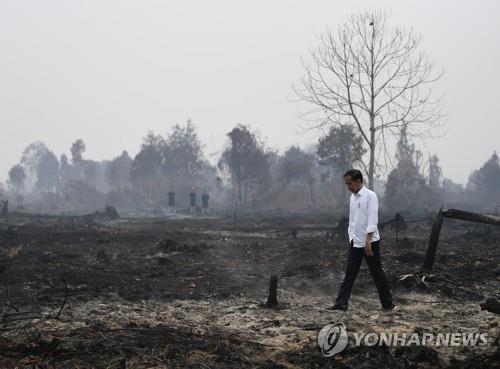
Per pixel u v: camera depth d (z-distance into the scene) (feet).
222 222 99.50
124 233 65.92
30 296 25.62
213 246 51.62
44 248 48.08
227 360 16.28
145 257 43.16
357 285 30.45
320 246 50.90
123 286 29.25
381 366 15.65
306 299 27.76
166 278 32.65
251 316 23.56
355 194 25.03
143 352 16.66
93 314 22.97
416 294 27.86
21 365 15.29
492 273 33.45
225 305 25.89
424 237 63.57
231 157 163.84
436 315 23.39
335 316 23.34
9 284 28.43
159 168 205.36
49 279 30.50
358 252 24.81
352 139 126.11
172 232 70.18
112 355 16.31
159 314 23.57
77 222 94.02
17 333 18.95
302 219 107.45
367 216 24.62
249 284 31.17
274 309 24.93
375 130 69.36
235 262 40.34
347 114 70.85
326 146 136.56
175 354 16.62
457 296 27.30
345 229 58.44
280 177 173.88
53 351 16.38
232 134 163.63
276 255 43.98
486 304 22.21
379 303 26.43
